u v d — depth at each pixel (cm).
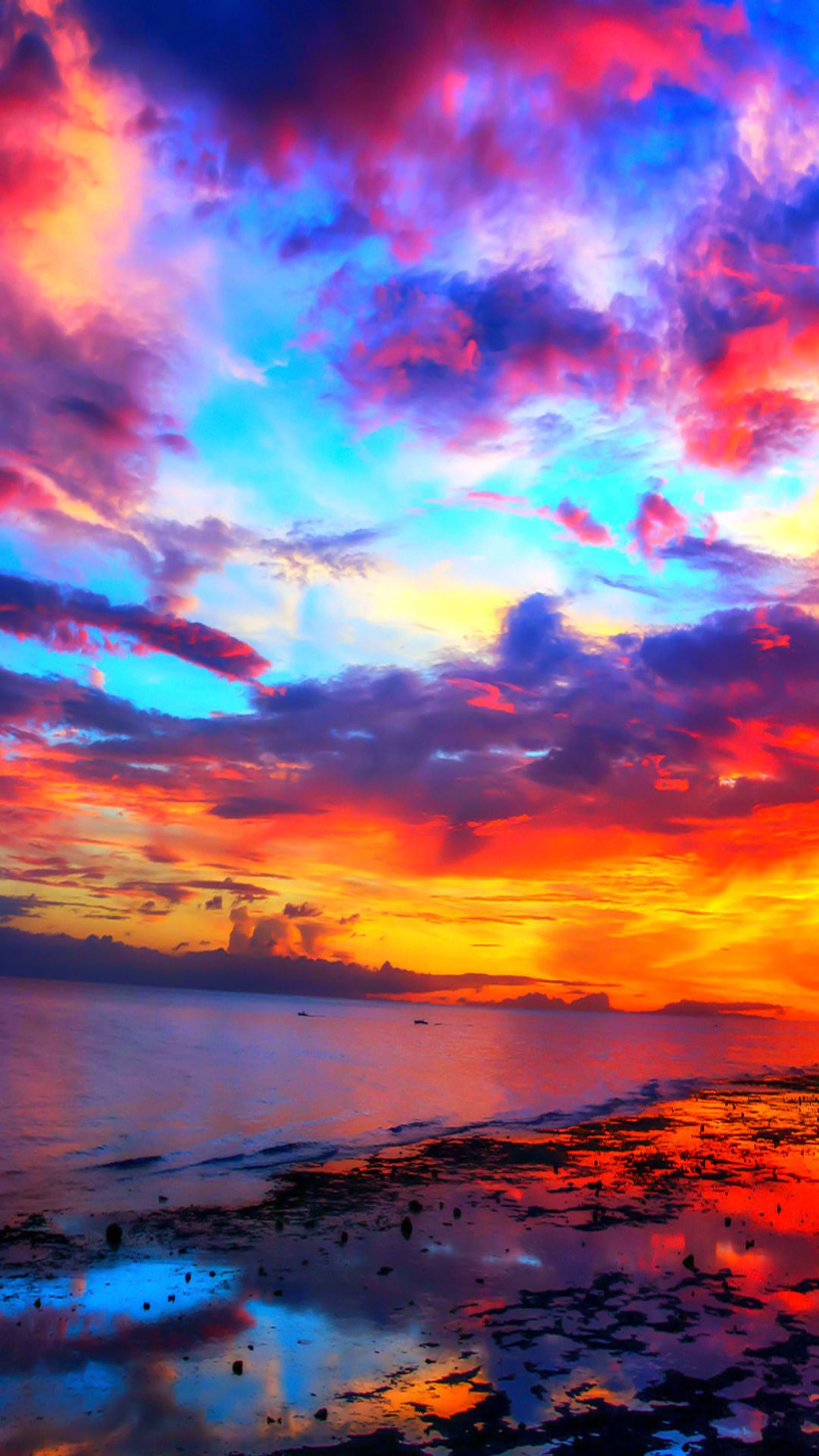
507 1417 1012
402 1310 1341
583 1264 1571
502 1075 5697
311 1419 1005
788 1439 973
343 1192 2128
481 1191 2142
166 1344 1209
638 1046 10200
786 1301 1387
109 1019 10394
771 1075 6166
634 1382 1104
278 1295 1402
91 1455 923
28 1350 1184
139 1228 1780
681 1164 2503
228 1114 3481
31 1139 2778
